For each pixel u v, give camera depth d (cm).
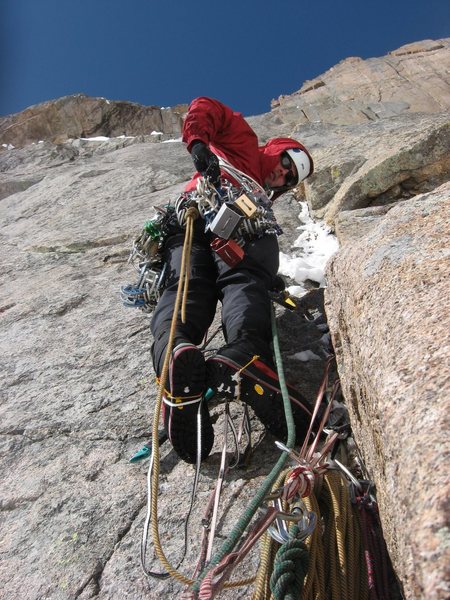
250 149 330
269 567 192
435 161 430
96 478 262
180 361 225
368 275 219
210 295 273
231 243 271
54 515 247
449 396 150
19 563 230
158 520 234
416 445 145
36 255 521
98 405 304
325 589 194
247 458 252
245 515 188
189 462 243
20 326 395
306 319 345
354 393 226
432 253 208
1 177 875
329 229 447
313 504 206
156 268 295
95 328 373
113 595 212
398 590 196
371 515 215
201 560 209
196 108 314
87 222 571
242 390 235
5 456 286
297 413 240
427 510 131
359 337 205
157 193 617
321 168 487
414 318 183
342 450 247
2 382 339
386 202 439
